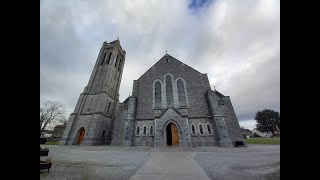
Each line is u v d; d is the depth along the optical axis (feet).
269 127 216.13
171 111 75.20
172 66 95.81
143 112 85.20
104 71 113.50
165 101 85.20
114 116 110.42
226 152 52.90
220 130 72.64
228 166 30.96
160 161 36.47
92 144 85.05
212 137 74.13
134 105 85.46
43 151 26.43
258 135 309.01
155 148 65.98
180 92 87.40
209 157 42.27
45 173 26.18
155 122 73.82
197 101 83.92
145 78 95.45
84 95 104.06
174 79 91.15
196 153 50.44
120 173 25.94
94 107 99.55
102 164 33.35
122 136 85.30
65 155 47.57
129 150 60.44
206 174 25.35
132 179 22.67
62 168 29.76
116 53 124.06
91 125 91.40
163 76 93.04
